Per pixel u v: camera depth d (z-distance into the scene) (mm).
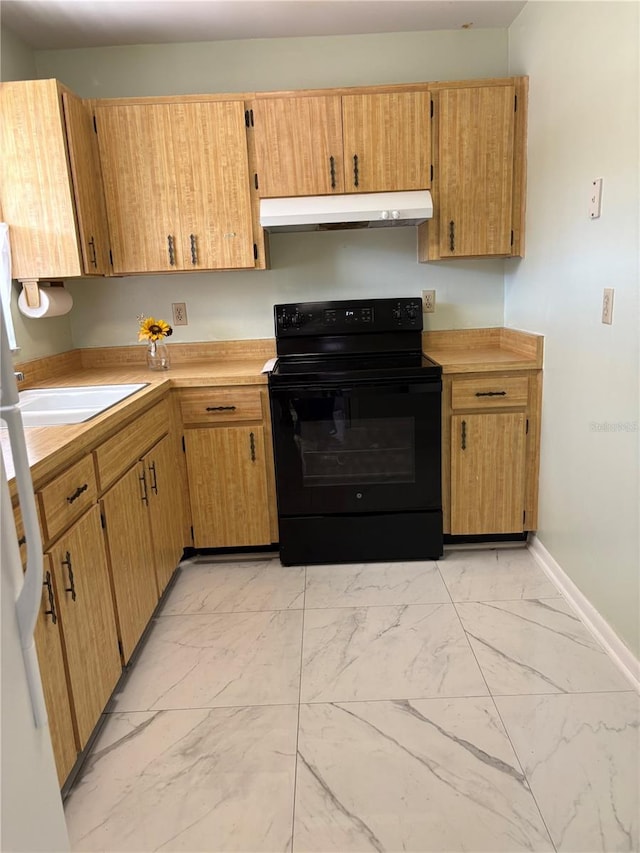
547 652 1984
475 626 2146
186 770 1577
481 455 2623
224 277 3002
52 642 1406
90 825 1429
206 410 2596
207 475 2654
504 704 1753
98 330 3025
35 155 2336
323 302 2779
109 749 1659
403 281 3000
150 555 2203
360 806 1445
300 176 2617
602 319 1962
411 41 2805
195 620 2277
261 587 2512
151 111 2564
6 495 844
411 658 1982
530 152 2580
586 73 2012
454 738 1635
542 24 2387
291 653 2043
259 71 2824
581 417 2154
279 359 2820
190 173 2619
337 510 2633
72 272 2414
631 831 1348
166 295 3008
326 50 2809
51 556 1414
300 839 1371
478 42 2807
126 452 2008
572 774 1505
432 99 2578
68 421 1883
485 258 2928
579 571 2213
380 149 2600
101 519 1756
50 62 2795
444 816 1407
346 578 2555
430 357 2742
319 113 2570
